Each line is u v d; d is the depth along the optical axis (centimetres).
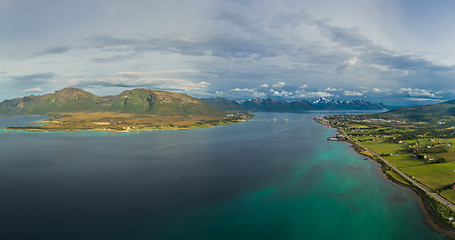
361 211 10012
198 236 8212
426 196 11269
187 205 10350
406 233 8488
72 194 11306
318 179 13662
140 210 9831
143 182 12988
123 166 16138
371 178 13862
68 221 8925
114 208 9969
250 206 10369
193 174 14450
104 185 12506
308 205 10512
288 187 12444
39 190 11775
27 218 9106
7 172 14675
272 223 9119
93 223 8819
